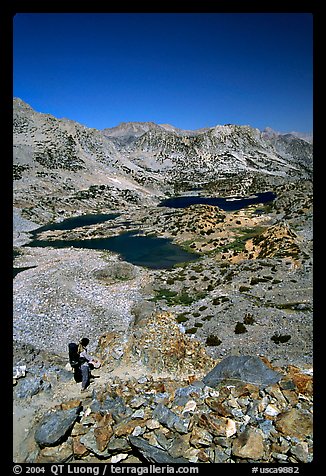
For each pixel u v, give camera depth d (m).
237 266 49.62
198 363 17.47
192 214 99.75
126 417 8.92
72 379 12.16
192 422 8.56
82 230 100.12
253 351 25.52
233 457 7.71
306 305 33.16
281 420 8.36
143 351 16.66
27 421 9.24
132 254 71.81
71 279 51.72
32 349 14.16
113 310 41.31
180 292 45.38
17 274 55.47
